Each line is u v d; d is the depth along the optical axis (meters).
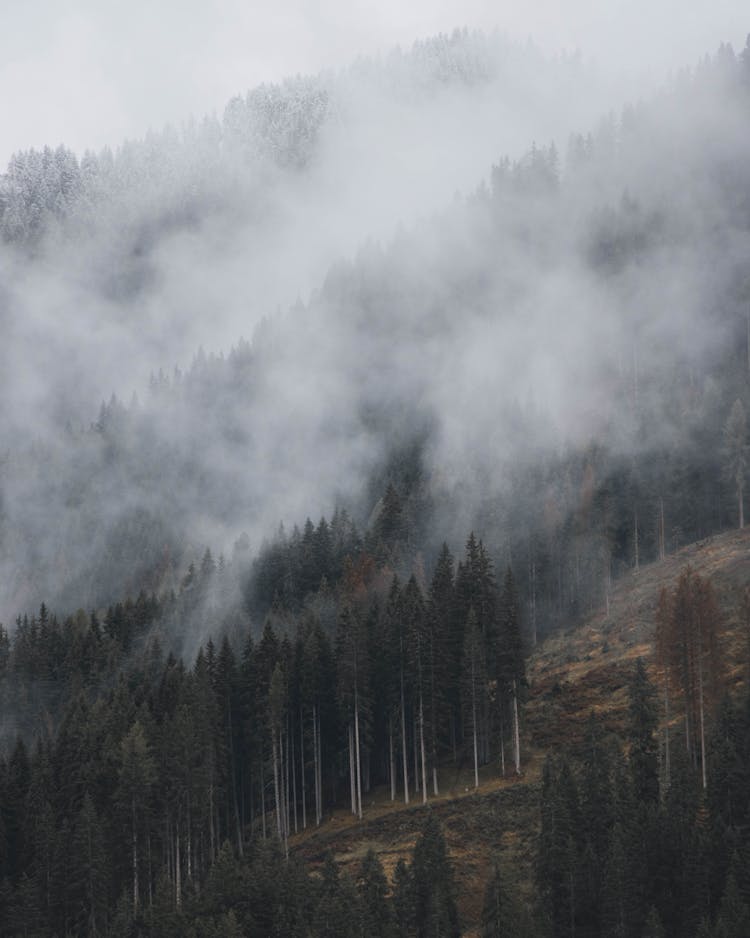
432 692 102.19
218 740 101.81
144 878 91.69
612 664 111.06
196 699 101.31
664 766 88.00
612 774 85.31
